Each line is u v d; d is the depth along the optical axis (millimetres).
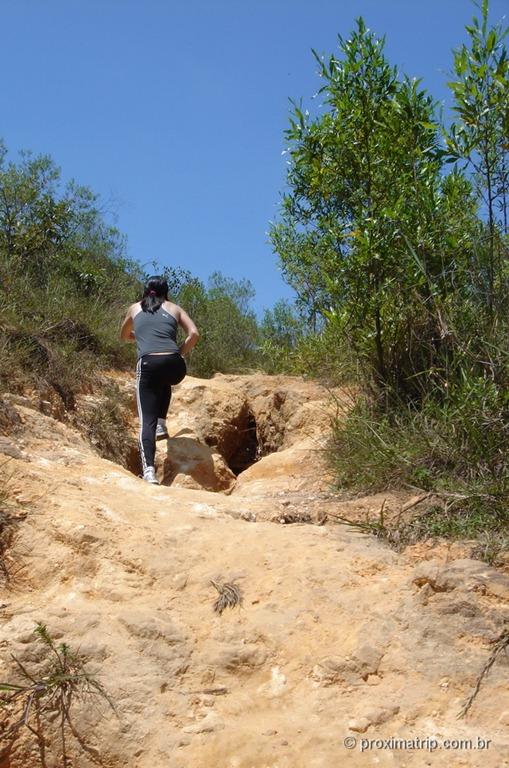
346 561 3805
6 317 7098
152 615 3506
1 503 4098
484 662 3086
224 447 7723
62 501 4250
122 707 3154
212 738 2998
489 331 5234
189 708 3150
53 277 9117
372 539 4176
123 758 3035
